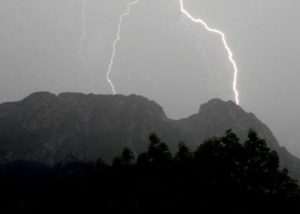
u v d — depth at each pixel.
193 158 35.47
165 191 34.66
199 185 34.22
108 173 37.09
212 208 33.31
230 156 34.41
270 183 33.62
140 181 35.75
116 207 35.56
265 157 34.16
